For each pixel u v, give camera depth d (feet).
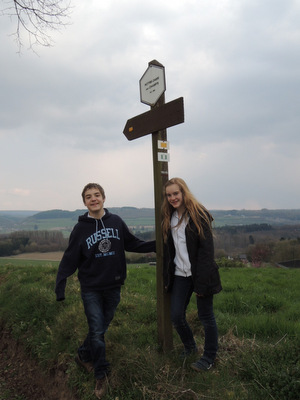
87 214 10.85
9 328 17.49
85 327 13.98
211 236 9.80
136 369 10.41
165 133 11.39
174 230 10.32
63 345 13.57
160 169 11.19
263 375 9.29
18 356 15.46
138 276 26.00
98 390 10.16
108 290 10.77
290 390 8.68
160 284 11.41
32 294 19.19
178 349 11.60
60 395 11.62
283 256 121.60
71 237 10.64
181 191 10.19
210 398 8.94
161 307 11.43
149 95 11.60
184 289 10.29
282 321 14.11
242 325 14.07
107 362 10.60
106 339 12.69
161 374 10.07
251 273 33.14
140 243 11.55
